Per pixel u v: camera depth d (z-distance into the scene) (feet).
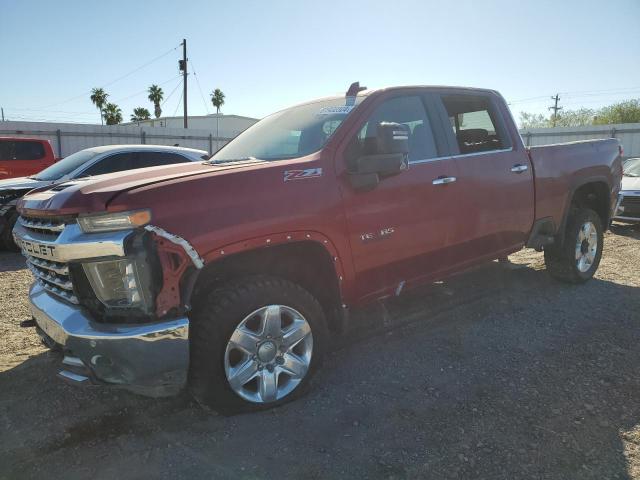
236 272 10.10
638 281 18.78
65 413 10.16
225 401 9.36
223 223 8.93
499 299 16.65
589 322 14.49
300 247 10.32
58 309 9.03
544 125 191.11
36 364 12.47
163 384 8.71
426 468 8.25
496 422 9.53
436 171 12.51
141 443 9.07
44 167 39.55
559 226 16.70
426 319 15.02
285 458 8.55
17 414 10.14
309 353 10.33
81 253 8.43
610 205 18.99
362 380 11.29
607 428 9.30
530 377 11.28
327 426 9.48
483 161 13.82
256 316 9.68
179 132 91.30
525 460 8.41
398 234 11.63
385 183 11.35
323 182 10.36
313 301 10.37
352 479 8.01
